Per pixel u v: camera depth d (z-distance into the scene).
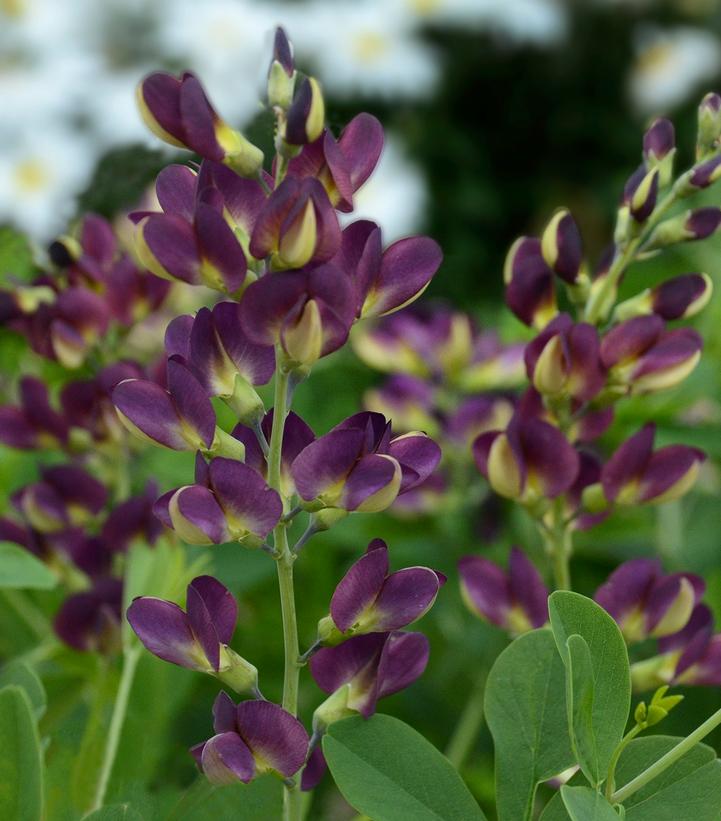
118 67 1.31
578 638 0.48
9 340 0.80
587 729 0.49
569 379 0.58
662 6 2.05
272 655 0.76
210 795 0.53
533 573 0.59
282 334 0.48
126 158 0.76
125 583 0.62
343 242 0.49
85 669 0.64
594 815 0.48
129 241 0.73
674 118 1.91
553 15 1.89
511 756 0.51
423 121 1.96
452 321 0.83
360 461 0.49
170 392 0.49
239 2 1.39
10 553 0.61
